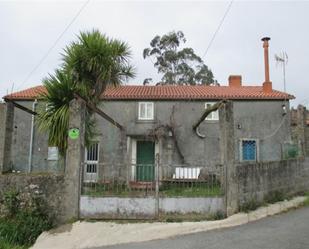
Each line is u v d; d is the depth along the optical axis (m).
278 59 19.16
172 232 7.96
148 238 7.76
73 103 9.14
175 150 16.33
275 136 16.58
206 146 16.39
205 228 8.13
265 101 16.88
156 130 16.02
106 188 9.23
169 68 32.53
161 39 33.19
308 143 17.59
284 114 16.78
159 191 9.19
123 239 7.72
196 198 8.77
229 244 6.88
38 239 7.98
